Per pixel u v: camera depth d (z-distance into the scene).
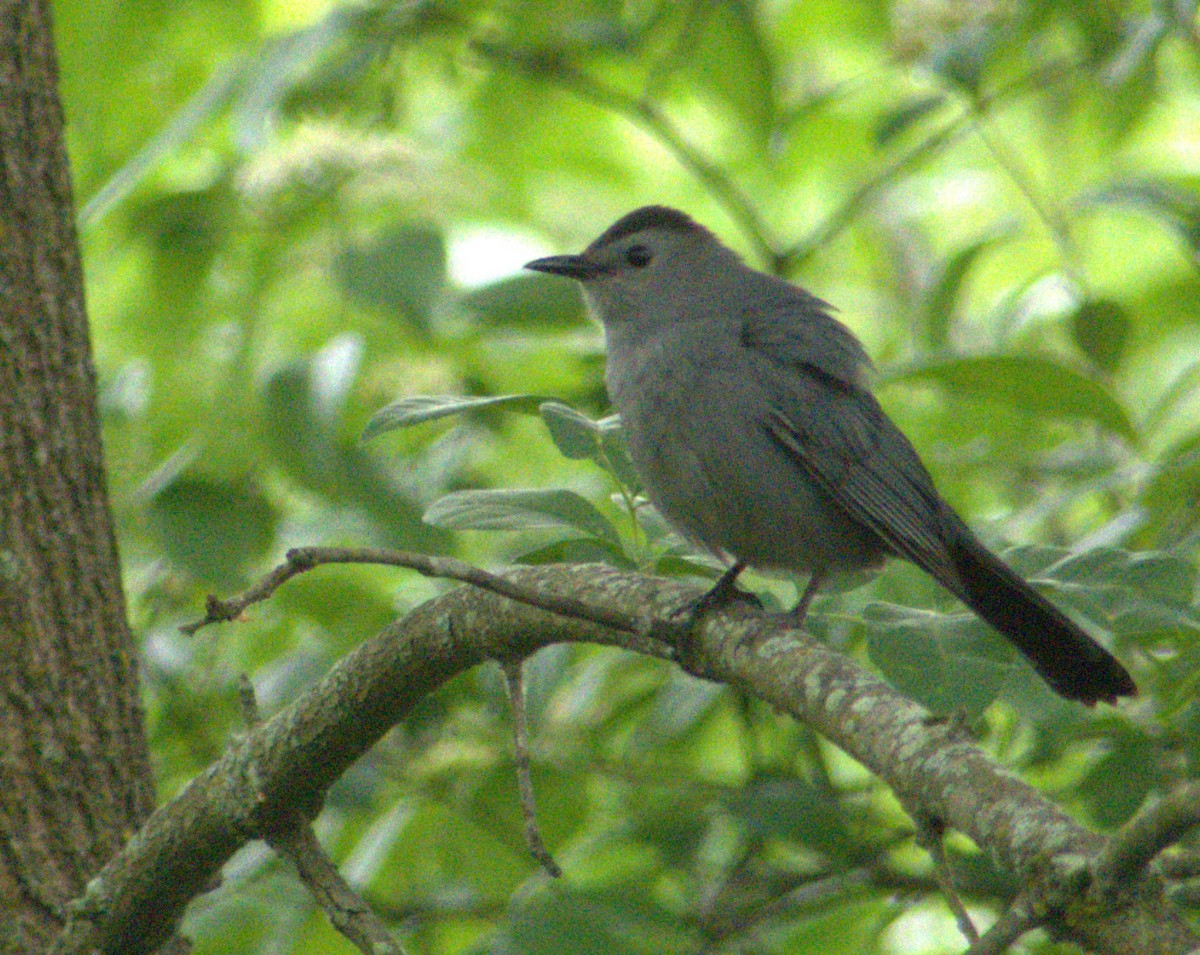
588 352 11.61
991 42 11.61
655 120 12.88
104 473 8.05
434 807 10.55
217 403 10.47
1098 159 14.09
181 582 10.93
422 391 11.09
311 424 9.91
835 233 12.65
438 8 12.36
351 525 10.60
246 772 6.39
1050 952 8.48
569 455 7.05
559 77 12.74
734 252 9.92
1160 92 13.80
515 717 6.27
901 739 5.05
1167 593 6.54
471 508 7.02
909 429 11.95
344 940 9.77
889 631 6.21
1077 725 7.94
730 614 6.18
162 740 10.70
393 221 11.59
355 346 10.16
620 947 8.53
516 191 14.75
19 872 7.29
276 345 11.94
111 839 7.54
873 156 15.42
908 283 16.98
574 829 10.23
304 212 11.21
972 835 4.62
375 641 6.39
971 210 17.17
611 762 10.49
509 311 11.15
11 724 7.44
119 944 6.74
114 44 12.23
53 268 8.01
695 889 10.54
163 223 11.34
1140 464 10.21
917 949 11.49
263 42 12.37
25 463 7.70
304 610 10.27
